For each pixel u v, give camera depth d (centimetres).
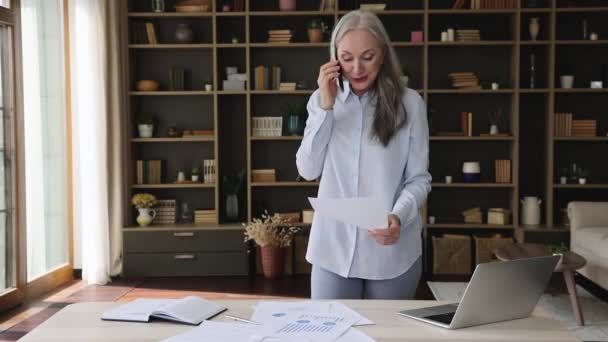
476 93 575
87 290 484
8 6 420
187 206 577
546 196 556
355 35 175
